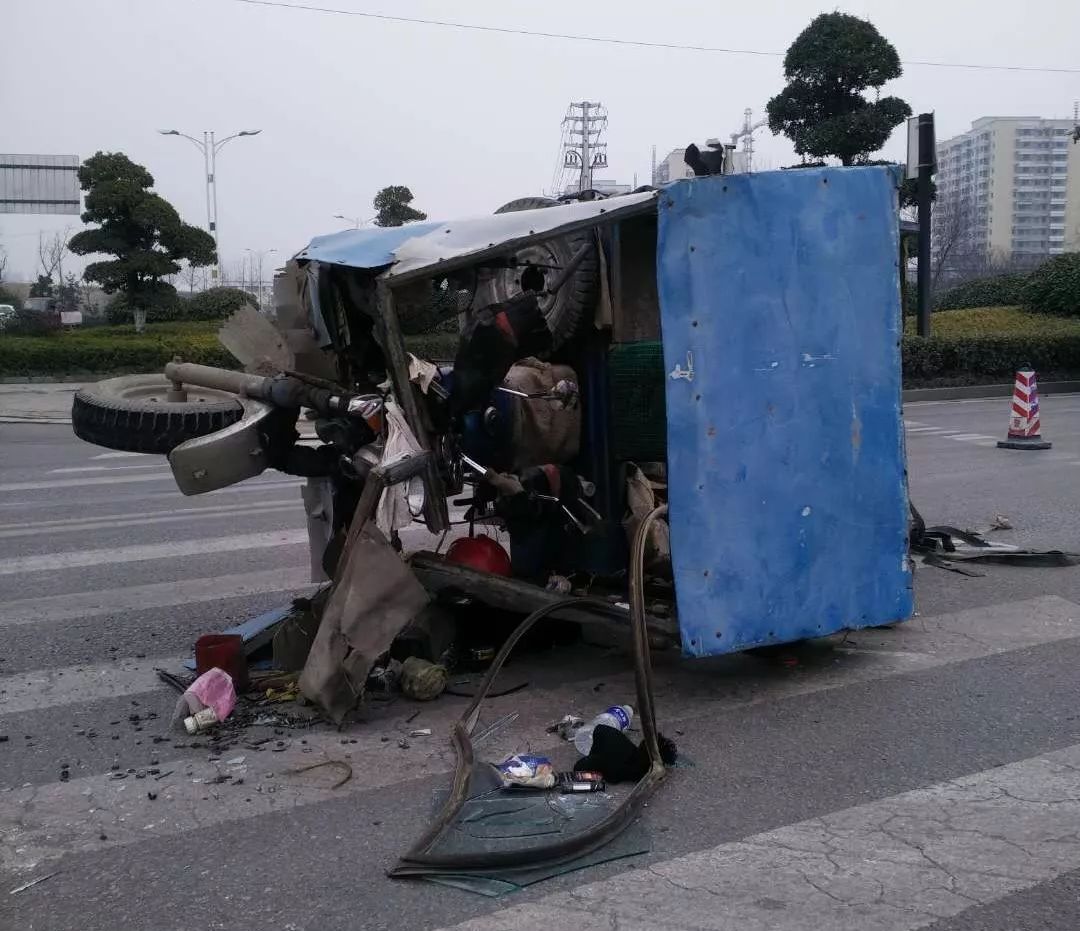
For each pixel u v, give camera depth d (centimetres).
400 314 516
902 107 2359
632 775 402
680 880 328
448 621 520
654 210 458
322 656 452
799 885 323
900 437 523
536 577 566
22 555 816
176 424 577
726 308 467
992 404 2131
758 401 478
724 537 472
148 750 439
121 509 1020
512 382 523
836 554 507
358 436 486
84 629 621
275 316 573
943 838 353
